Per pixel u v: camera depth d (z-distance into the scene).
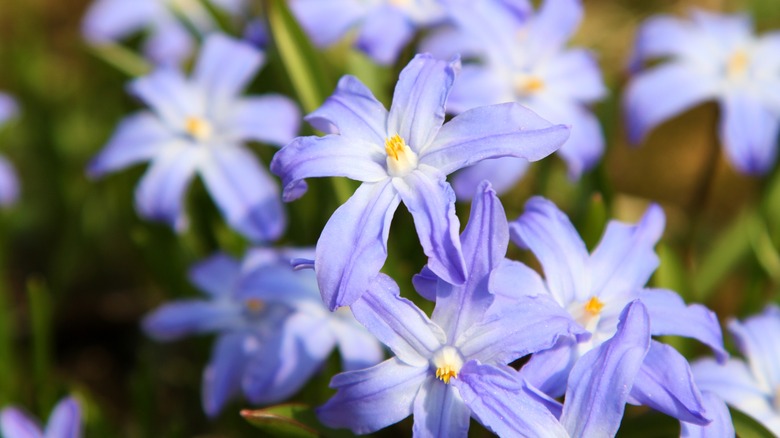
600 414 0.23
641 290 0.25
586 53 0.32
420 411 0.23
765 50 0.34
